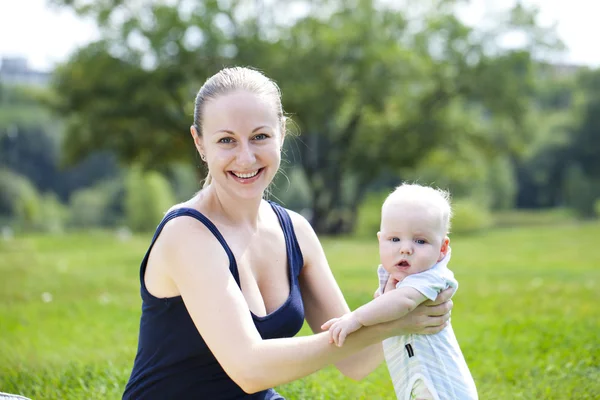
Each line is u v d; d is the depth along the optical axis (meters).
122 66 29.41
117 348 6.57
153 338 3.12
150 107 29.59
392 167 35.28
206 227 3.05
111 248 22.88
